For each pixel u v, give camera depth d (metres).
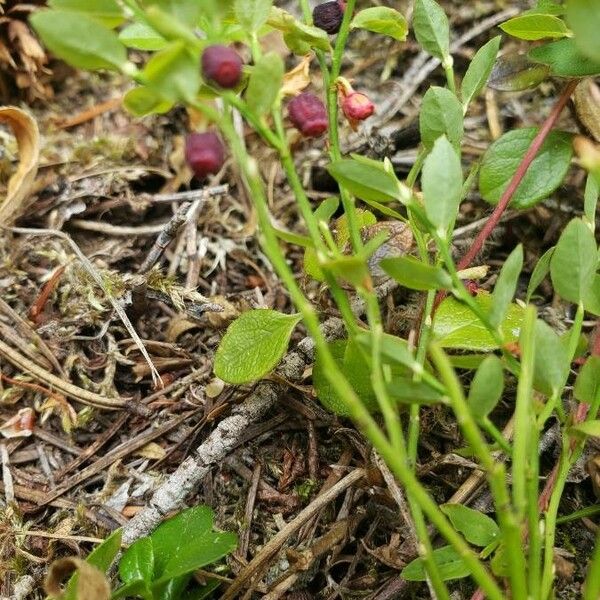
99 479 0.12
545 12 0.11
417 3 0.12
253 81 0.08
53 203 0.15
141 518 0.11
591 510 0.10
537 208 0.15
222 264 0.15
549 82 0.17
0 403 0.13
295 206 0.16
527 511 0.09
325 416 0.12
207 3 0.08
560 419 0.10
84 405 0.13
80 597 0.08
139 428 0.13
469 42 0.18
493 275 0.14
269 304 0.14
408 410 0.11
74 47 0.08
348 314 0.09
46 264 0.15
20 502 0.12
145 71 0.07
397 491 0.10
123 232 0.15
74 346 0.14
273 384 0.12
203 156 0.08
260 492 0.12
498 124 0.17
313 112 0.09
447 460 0.11
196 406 0.13
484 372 0.08
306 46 0.10
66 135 0.17
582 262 0.09
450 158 0.09
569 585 0.11
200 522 0.10
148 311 0.14
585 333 0.13
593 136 0.13
